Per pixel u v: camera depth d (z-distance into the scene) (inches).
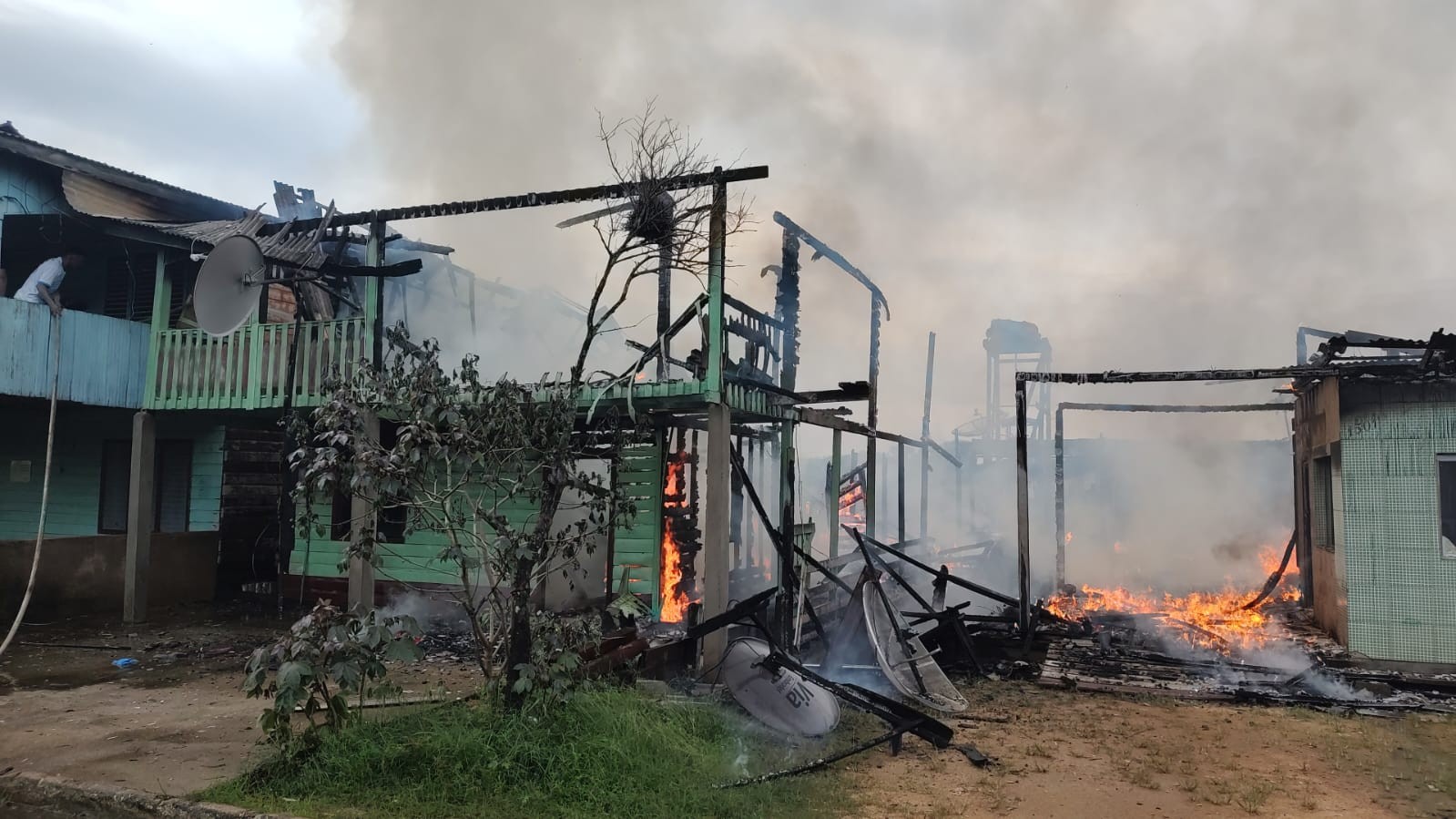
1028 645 398.9
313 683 215.2
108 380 454.6
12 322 408.5
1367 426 384.8
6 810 206.4
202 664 354.3
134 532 456.4
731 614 303.3
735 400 375.2
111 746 240.1
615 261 295.6
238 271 400.2
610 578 417.4
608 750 212.8
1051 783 225.9
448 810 190.9
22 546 438.9
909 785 223.1
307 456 252.8
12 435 595.8
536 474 404.8
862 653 346.9
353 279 533.6
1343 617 395.2
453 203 404.8
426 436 233.9
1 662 356.8
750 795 206.8
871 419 589.6
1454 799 215.3
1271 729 279.6
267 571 554.9
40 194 506.9
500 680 239.5
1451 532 371.6
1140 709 305.9
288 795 198.5
